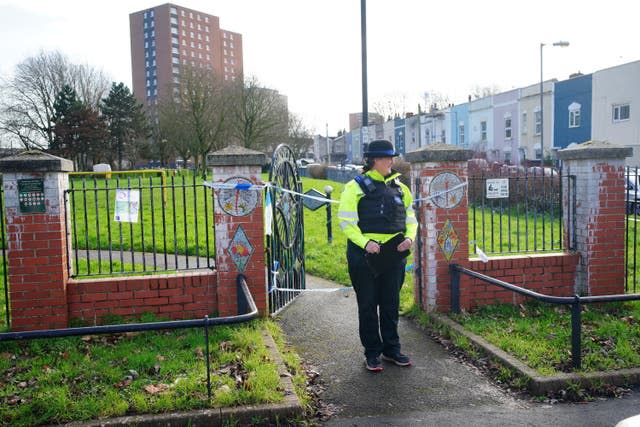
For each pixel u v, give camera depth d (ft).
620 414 13.10
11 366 15.65
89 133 157.38
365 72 37.40
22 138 163.63
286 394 13.57
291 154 24.13
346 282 27.22
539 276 21.53
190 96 133.90
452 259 20.53
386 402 13.98
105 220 44.68
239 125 140.05
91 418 12.50
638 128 95.45
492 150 135.64
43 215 18.02
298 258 24.95
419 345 18.20
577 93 109.19
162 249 34.58
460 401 13.98
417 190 20.93
